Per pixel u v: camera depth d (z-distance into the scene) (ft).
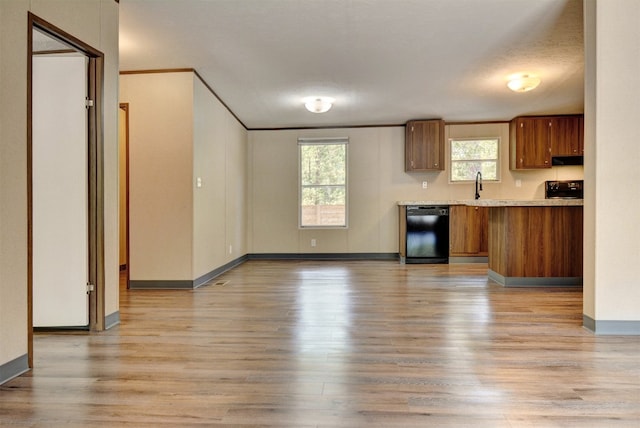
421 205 21.22
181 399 6.00
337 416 5.49
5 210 6.68
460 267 19.92
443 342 8.54
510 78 15.35
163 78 14.23
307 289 14.40
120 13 10.15
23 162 7.04
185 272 14.43
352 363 7.39
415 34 11.44
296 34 11.37
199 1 9.57
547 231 14.60
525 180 22.68
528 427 5.19
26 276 7.09
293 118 21.59
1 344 6.60
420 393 6.17
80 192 9.33
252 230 23.79
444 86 16.30
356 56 13.02
